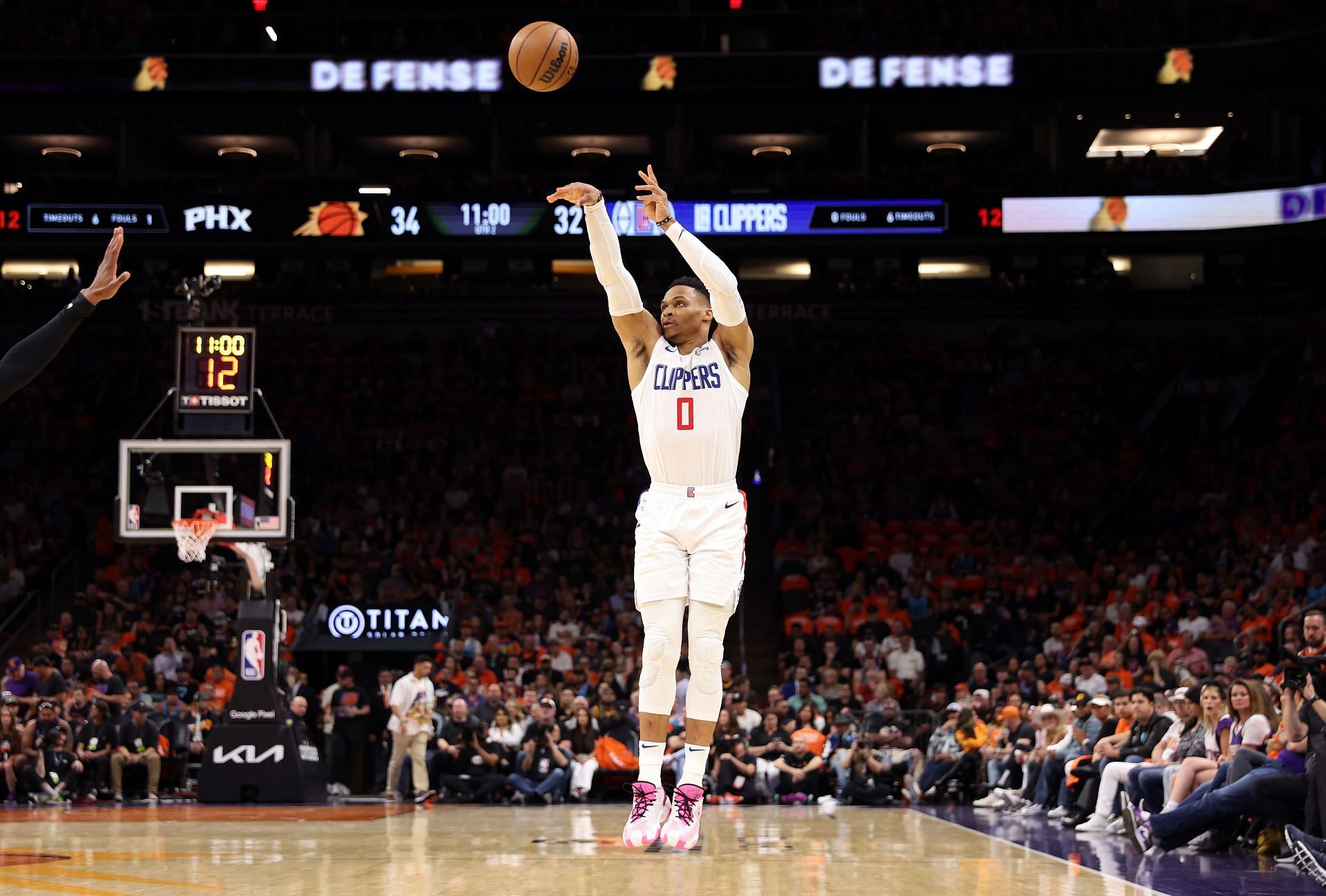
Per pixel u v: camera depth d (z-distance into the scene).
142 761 20.33
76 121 37.31
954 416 35.88
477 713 20.27
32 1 34.00
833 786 19.73
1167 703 14.16
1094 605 25.86
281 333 37.34
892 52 33.16
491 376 36.47
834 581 28.23
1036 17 34.31
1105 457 33.88
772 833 12.23
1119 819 12.92
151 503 18.36
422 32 34.72
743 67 33.50
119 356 36.19
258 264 38.09
